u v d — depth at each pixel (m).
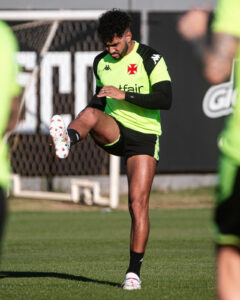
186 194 51.75
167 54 50.94
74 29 51.25
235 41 10.71
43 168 52.00
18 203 49.00
